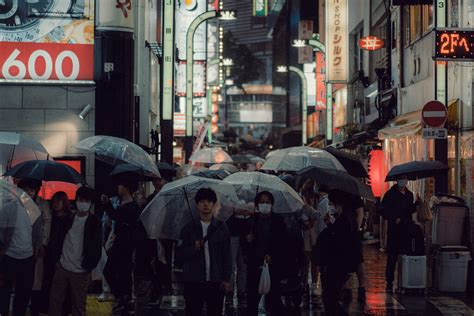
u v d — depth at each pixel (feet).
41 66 58.34
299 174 41.63
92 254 35.83
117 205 45.75
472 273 52.75
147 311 44.83
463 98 60.59
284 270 37.29
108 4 58.29
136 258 45.80
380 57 111.34
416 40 82.02
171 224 36.40
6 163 43.16
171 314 43.86
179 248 33.40
